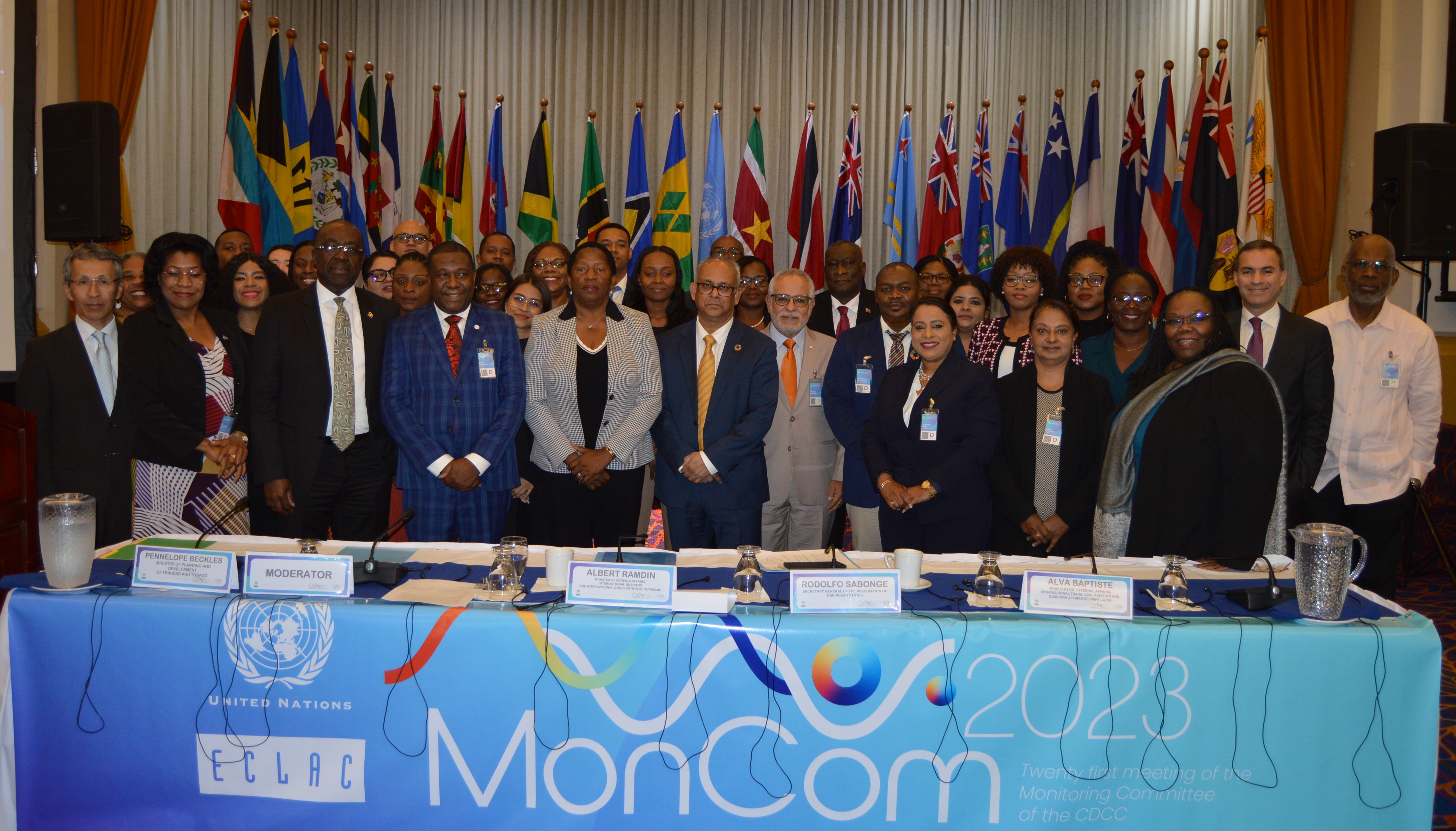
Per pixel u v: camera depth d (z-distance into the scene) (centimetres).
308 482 312
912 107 730
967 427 302
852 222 615
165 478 314
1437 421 346
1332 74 591
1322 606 186
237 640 184
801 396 365
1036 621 183
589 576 191
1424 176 450
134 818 188
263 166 578
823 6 730
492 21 733
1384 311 349
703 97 731
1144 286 314
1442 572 486
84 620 186
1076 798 183
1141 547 255
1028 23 723
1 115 317
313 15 723
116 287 306
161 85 611
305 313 318
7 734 189
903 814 183
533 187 639
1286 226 635
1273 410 245
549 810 184
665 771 182
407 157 734
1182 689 181
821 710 181
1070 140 721
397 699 183
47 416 297
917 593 206
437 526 311
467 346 316
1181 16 689
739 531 338
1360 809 182
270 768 186
